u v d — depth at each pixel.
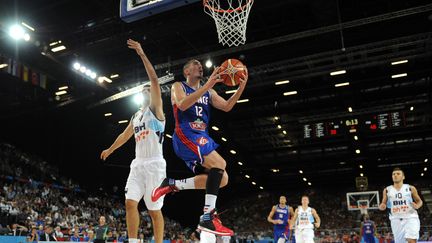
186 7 17.59
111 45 19.88
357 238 20.31
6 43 19.11
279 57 22.42
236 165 40.31
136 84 23.78
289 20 19.64
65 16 19.00
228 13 8.10
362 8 18.94
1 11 17.55
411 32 19.88
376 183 43.25
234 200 45.19
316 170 40.97
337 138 33.75
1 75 21.38
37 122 27.95
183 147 4.14
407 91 27.03
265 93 26.89
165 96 23.88
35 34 19.33
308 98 28.06
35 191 24.61
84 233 18.86
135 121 5.01
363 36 20.20
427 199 39.31
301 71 22.50
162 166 4.80
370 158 37.72
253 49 21.70
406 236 8.12
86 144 29.31
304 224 12.07
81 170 30.05
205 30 20.05
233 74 4.20
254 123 32.06
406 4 18.64
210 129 31.44
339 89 26.56
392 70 24.20
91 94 24.55
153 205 4.66
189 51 21.91
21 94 24.38
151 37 19.42
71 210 24.97
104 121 28.48
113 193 32.50
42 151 29.12
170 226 31.59
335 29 18.17
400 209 8.27
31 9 18.20
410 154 36.56
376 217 36.16
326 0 17.22
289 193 44.62
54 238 16.66
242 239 28.97
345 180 43.03
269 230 37.84
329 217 39.41
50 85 23.80
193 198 37.22
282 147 36.41
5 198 21.47
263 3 17.05
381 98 28.14
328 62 23.42
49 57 20.34
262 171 41.66
